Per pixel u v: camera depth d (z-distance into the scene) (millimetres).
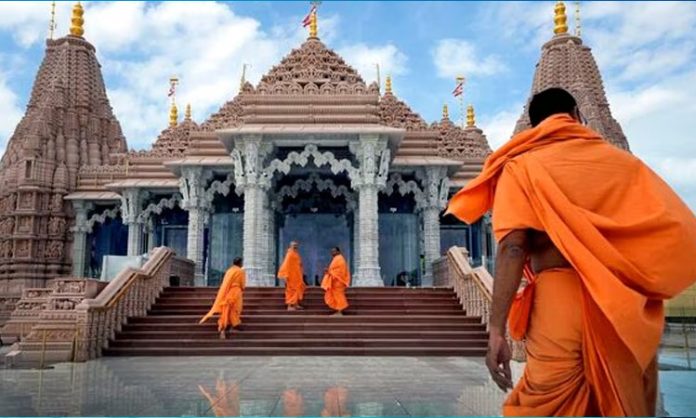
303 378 8602
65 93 33625
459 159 28141
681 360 7930
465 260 17234
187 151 27469
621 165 2402
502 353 2346
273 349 13016
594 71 31250
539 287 2438
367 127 21578
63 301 13484
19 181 30594
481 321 14758
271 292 17531
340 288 15641
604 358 2211
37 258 30188
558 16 32344
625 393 2188
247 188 21359
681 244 2189
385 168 21562
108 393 7062
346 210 26375
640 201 2318
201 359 12062
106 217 30766
